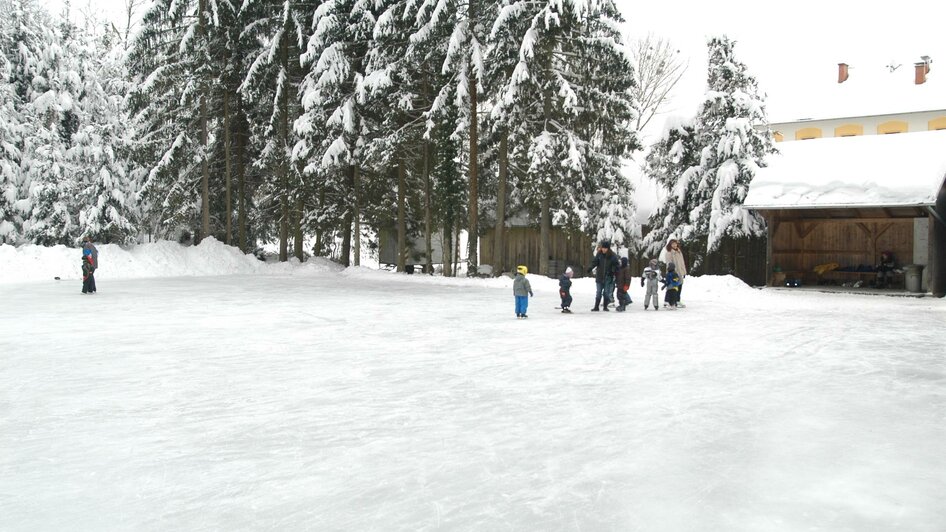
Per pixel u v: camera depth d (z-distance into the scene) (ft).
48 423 20.36
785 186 77.71
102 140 103.19
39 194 102.53
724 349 34.12
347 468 16.05
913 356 32.07
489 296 68.64
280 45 109.50
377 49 96.02
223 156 120.06
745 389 24.70
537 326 43.78
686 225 90.99
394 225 116.06
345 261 119.75
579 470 15.83
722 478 15.25
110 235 105.60
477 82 87.40
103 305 58.18
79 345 35.81
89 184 104.12
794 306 58.90
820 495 14.21
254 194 128.57
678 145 94.79
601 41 81.51
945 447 17.58
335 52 97.09
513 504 13.73
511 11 80.12
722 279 72.79
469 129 95.14
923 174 69.72
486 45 84.58
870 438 18.40
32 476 15.66
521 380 26.43
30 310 53.83
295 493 14.43
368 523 12.80
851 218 81.76
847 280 84.12
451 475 15.51
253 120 118.01
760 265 89.92
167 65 106.11
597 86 88.02
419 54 89.76
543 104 89.40
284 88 109.60
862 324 45.16
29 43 114.01
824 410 21.53
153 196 110.73
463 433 18.99
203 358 31.73
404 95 96.63
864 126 123.65
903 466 16.07
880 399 23.07
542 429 19.38
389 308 55.98
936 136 74.79
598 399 23.15
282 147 111.65
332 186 111.14
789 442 18.04
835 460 16.52
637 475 15.46
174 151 107.45
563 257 104.22
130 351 33.86
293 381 26.37
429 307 56.95
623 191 93.91
